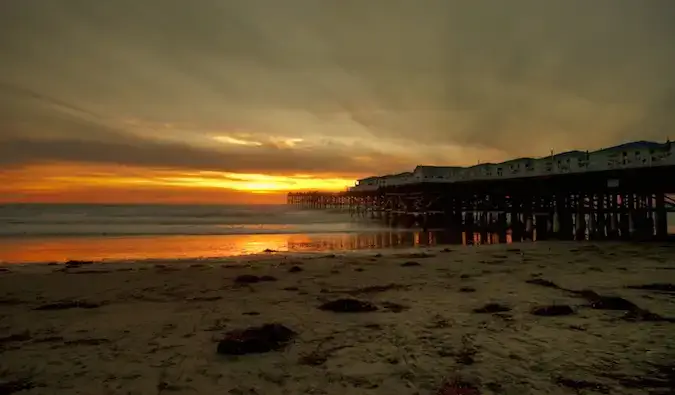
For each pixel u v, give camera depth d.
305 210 100.56
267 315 8.74
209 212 83.06
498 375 5.32
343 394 4.87
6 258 21.86
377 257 19.67
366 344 6.73
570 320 7.88
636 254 18.70
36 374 5.62
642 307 8.79
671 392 4.68
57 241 30.31
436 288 11.65
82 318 8.65
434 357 6.07
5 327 7.99
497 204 37.06
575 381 5.06
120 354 6.39
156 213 76.44
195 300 10.39
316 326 7.83
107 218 58.72
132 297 10.84
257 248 26.84
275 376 5.45
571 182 28.64
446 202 42.12
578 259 17.38
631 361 5.69
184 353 6.42
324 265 16.89
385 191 52.81
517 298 10.07
